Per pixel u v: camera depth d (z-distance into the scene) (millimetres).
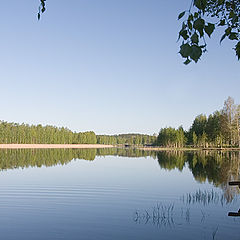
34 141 126000
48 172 25359
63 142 141250
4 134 113375
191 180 20359
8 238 8492
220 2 2871
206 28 1766
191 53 1687
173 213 11273
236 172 24562
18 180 20141
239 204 12664
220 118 68125
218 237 8453
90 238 8484
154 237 8523
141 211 11695
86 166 31797
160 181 20016
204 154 54750
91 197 14469
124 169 28609
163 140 106125
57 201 13570
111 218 10656
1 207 12359
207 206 12352
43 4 2721
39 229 9375
